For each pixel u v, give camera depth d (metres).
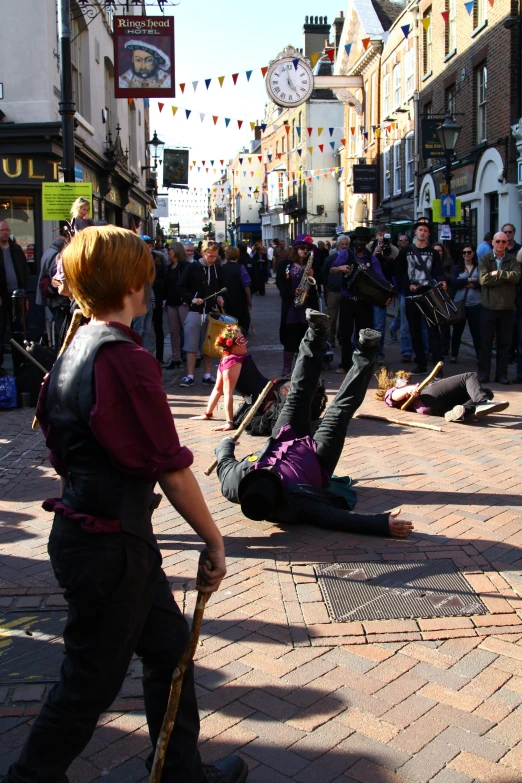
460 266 12.23
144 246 2.18
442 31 20.69
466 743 2.79
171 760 2.24
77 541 2.01
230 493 5.14
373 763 2.69
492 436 7.25
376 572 4.22
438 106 21.47
